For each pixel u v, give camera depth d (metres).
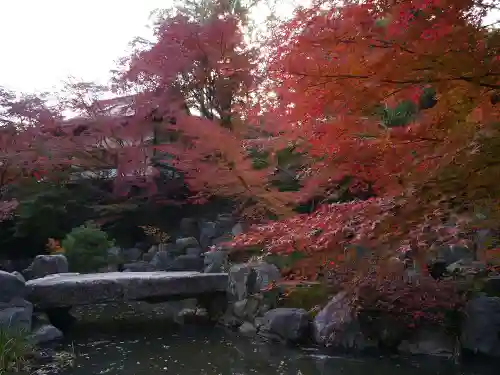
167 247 14.58
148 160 16.08
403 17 2.03
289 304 7.66
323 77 2.33
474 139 2.14
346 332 6.34
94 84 15.09
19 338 6.12
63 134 15.34
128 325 8.38
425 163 2.35
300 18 2.43
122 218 17.25
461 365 5.49
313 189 4.27
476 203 2.29
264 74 7.54
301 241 3.15
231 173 4.99
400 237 2.38
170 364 5.80
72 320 8.65
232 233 11.45
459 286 6.31
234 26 11.74
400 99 2.41
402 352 6.09
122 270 13.90
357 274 3.19
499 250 4.24
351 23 2.14
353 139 2.69
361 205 2.74
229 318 8.37
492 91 2.27
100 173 18.11
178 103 12.78
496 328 5.79
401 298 6.14
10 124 14.31
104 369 5.58
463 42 2.01
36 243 16.12
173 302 10.34
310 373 5.28
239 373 5.35
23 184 15.72
